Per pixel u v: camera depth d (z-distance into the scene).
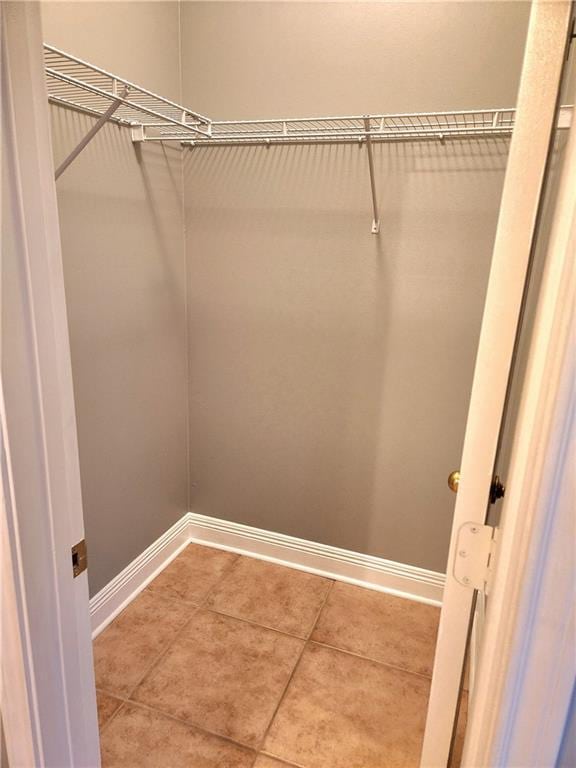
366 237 1.91
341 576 2.27
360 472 2.14
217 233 2.12
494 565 0.67
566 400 0.46
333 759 1.48
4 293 0.66
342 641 1.92
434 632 1.98
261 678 1.75
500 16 1.60
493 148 1.70
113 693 1.67
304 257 2.01
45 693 0.80
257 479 2.32
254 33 1.87
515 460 0.58
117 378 1.88
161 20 1.84
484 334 0.68
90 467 1.80
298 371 2.13
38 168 0.68
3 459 0.68
